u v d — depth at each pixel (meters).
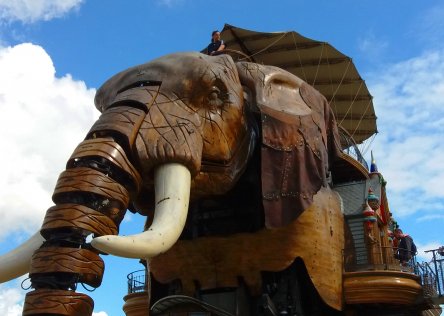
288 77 9.52
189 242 9.36
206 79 8.09
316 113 9.45
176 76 8.04
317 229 9.46
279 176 8.54
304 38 14.88
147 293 11.00
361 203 11.82
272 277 9.36
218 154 8.09
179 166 7.16
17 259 6.19
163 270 9.55
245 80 9.14
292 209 8.45
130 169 6.70
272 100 8.99
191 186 7.99
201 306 9.18
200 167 7.59
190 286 9.38
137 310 11.11
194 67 8.10
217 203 9.36
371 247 10.91
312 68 16.06
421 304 10.68
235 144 8.43
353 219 11.53
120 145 6.85
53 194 6.12
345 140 13.39
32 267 5.66
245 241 9.16
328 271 9.50
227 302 9.22
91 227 5.84
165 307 9.52
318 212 9.59
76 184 6.08
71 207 5.86
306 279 9.50
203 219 9.39
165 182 6.96
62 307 5.42
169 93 7.88
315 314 9.76
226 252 9.20
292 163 8.66
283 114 8.85
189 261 9.36
